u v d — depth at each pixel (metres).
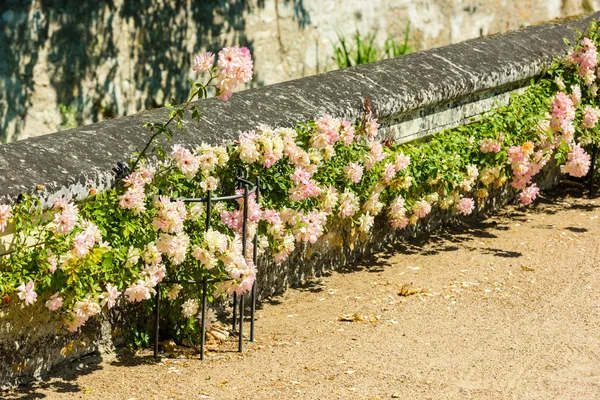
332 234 6.51
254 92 6.37
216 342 5.53
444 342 5.45
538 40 8.54
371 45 11.17
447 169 7.08
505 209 8.17
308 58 11.16
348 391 4.77
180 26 10.38
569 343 5.43
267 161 5.66
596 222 7.86
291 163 5.92
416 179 6.94
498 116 7.55
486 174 7.46
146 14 10.20
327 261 6.70
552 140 7.68
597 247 7.20
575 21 9.42
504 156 7.43
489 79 7.62
